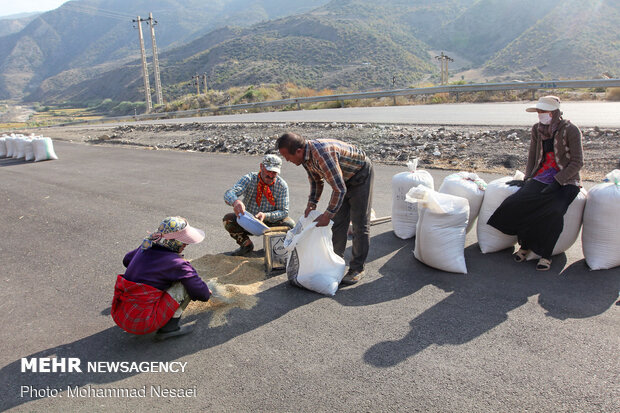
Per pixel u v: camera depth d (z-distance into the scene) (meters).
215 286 4.05
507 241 4.55
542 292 3.75
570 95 19.00
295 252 4.02
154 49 52.88
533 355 2.93
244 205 4.92
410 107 19.38
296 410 2.56
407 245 5.00
